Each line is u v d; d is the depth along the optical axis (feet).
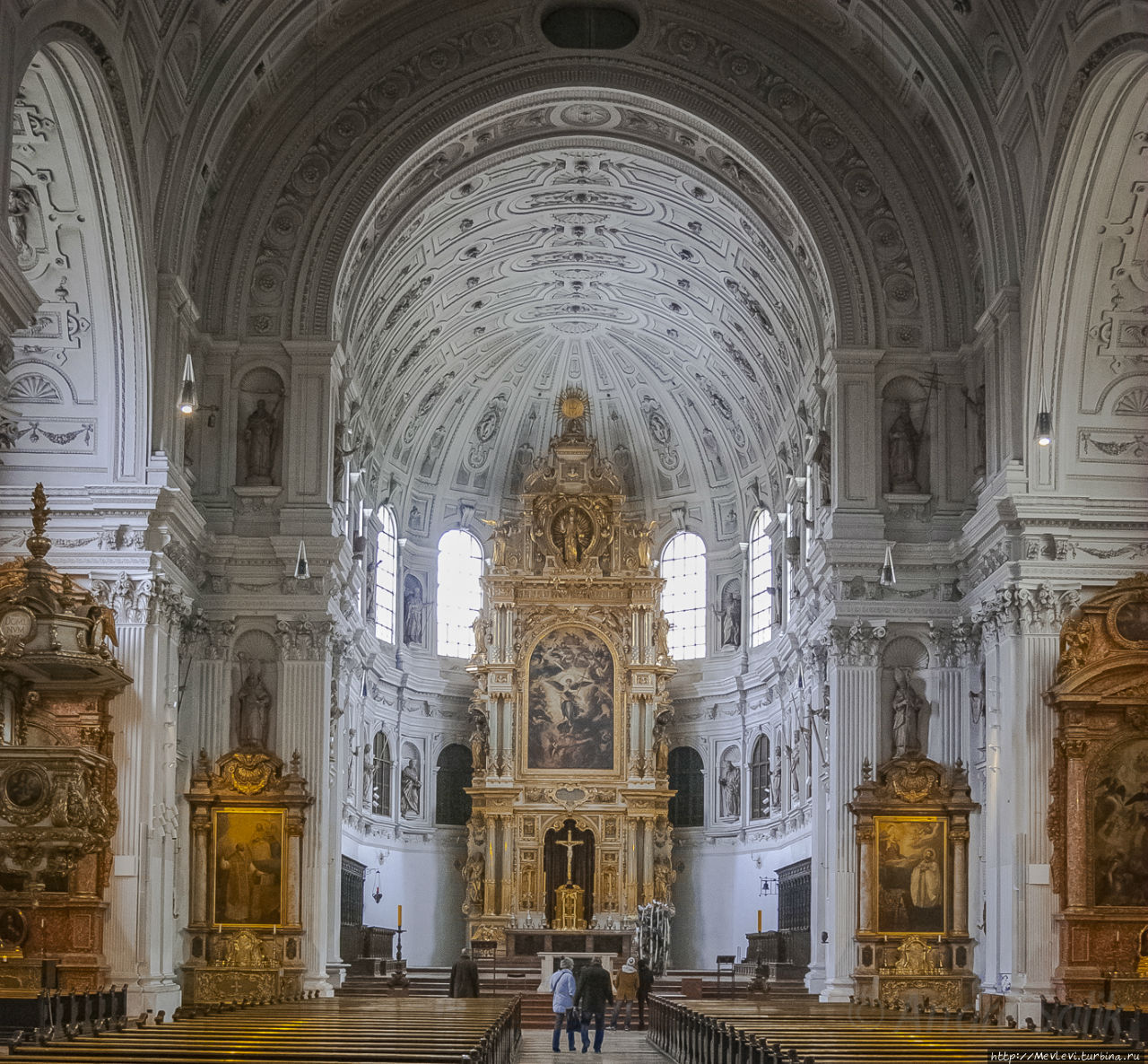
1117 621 104.32
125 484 103.76
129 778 101.91
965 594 116.47
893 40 114.21
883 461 120.37
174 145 106.11
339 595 124.98
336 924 123.13
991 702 108.68
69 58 85.61
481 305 158.61
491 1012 88.43
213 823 112.16
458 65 121.90
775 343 144.46
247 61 110.63
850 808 112.78
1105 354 106.01
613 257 151.23
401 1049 54.75
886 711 116.78
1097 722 103.04
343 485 128.57
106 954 100.07
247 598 116.06
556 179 135.23
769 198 126.21
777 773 159.53
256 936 110.63
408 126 121.29
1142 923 100.78
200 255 119.24
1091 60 92.99
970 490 119.44
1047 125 101.65
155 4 95.45
